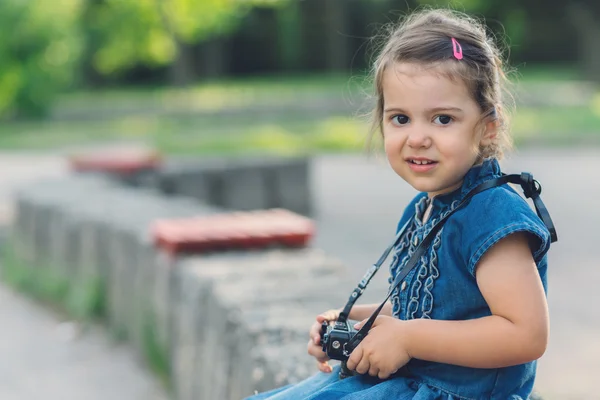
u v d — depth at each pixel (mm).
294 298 4309
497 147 2266
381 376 2158
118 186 9273
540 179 14086
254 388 3604
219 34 36969
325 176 15680
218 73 43281
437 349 2086
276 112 27297
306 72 43000
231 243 5465
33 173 16562
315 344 2533
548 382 5180
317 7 41750
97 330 6934
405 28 2289
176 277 5246
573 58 40531
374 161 17312
